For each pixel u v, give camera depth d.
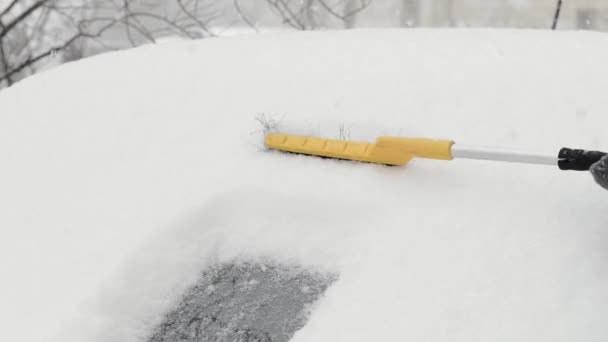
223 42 2.72
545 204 1.76
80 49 8.13
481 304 1.55
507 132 2.02
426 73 2.28
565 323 1.46
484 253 1.67
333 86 2.32
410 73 2.30
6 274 1.90
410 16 8.42
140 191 2.09
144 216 2.00
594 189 1.77
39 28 8.02
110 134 2.35
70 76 2.71
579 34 2.40
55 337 1.68
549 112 2.05
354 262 1.81
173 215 1.99
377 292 1.66
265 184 2.05
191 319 1.83
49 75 2.76
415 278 1.66
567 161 1.74
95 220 2.02
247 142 2.21
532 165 1.89
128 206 2.05
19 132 2.46
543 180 1.84
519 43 2.38
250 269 1.96
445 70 2.28
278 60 2.51
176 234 1.97
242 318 1.80
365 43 2.53
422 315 1.56
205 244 2.01
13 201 2.16
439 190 1.89
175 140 2.27
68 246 1.95
